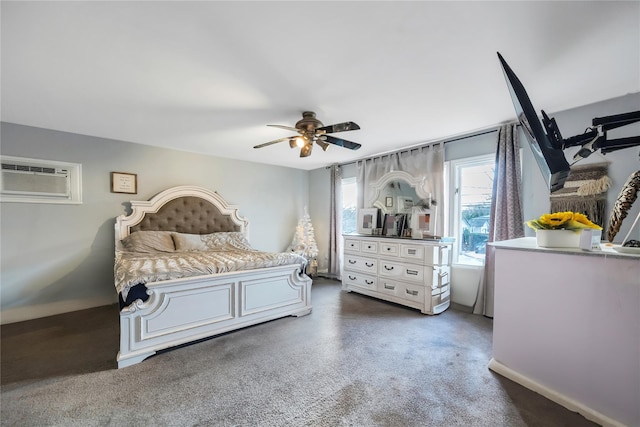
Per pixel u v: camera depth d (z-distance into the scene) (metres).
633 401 1.36
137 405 1.63
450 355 2.23
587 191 2.49
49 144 3.18
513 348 1.89
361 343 2.44
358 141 3.67
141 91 2.24
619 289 1.42
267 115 2.74
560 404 1.62
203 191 4.29
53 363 2.09
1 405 1.62
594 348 1.50
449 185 3.57
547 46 1.65
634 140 1.51
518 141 2.92
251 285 2.77
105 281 3.53
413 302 3.33
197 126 3.08
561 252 1.62
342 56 1.76
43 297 3.14
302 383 1.85
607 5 1.33
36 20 1.41
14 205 3.00
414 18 1.42
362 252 4.00
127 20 1.43
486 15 1.40
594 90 2.21
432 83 2.11
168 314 2.28
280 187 5.31
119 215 3.60
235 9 1.35
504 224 2.99
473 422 1.50
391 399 1.69
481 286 3.18
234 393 1.75
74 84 2.12
